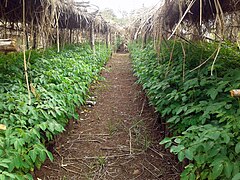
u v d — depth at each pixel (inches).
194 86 118.0
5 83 134.6
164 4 134.6
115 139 160.7
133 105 233.8
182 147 84.5
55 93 143.3
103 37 686.5
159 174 122.2
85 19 296.8
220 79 115.6
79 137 163.2
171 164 129.6
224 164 72.6
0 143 84.6
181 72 152.6
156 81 164.4
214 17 167.8
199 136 85.3
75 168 127.2
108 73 415.8
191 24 197.0
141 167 128.3
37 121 112.4
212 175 74.0
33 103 121.9
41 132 122.9
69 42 387.5
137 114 207.5
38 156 107.6
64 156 137.9
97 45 555.2
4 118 101.3
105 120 195.9
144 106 223.5
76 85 184.4
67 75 198.2
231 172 72.6
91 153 142.6
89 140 158.6
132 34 414.9
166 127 145.4
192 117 108.2
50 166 126.3
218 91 101.6
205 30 194.5
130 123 187.3
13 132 94.3
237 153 75.1
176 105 124.0
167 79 147.6
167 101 131.3
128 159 135.9
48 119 115.5
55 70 191.8
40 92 134.0
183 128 112.3
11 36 209.8
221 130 81.7
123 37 934.4
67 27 343.9
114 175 122.2
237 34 171.9
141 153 141.9
